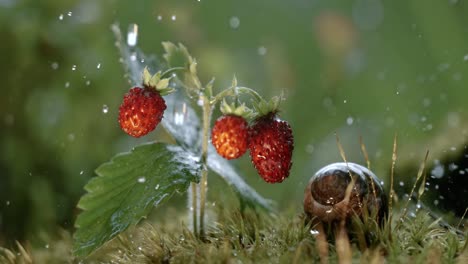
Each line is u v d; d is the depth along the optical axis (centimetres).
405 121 79
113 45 69
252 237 37
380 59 94
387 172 46
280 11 96
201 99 37
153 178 36
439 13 89
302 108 90
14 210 55
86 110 67
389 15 95
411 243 35
